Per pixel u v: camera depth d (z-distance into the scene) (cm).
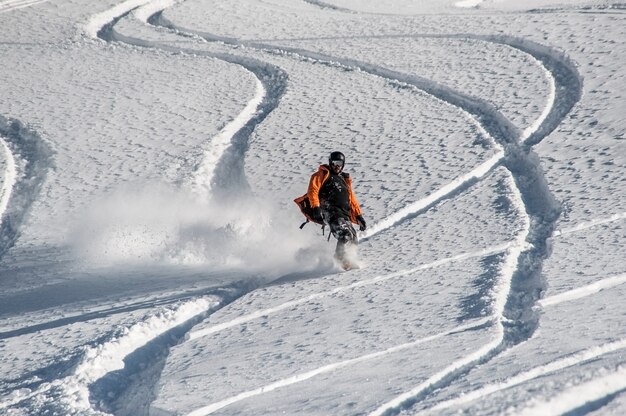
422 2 5688
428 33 4412
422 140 2786
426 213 2127
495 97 3189
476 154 2580
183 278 1905
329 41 4444
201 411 1030
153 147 3002
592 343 1053
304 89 3594
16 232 2425
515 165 2506
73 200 2561
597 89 3044
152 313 1570
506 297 1429
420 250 1831
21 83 4062
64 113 3525
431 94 3391
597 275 1430
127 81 3959
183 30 4947
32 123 3403
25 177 2894
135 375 1308
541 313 1271
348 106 3284
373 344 1234
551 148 2508
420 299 1459
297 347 1275
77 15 5416
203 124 3216
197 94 3647
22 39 4972
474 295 1431
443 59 3853
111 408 1173
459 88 3378
